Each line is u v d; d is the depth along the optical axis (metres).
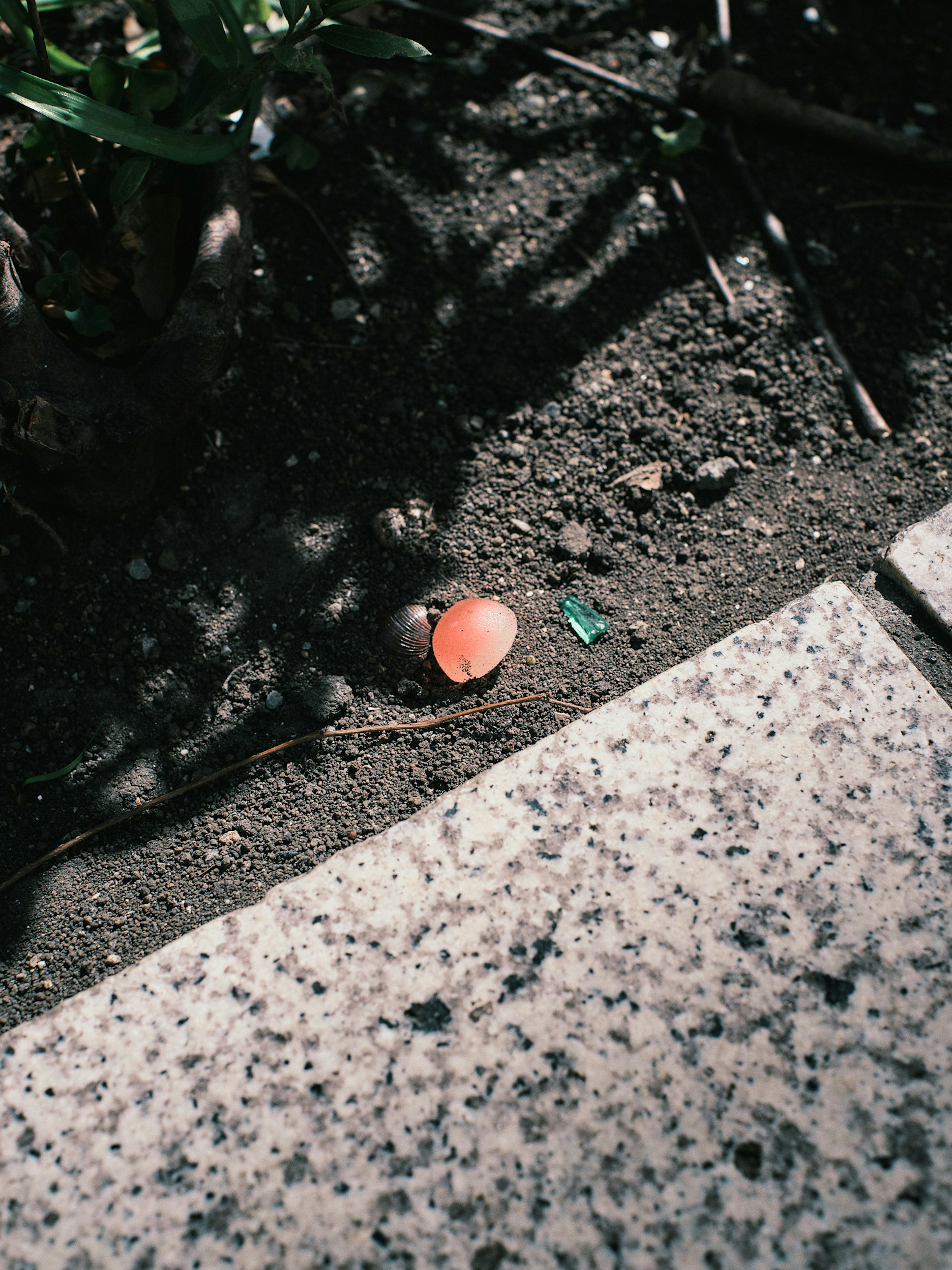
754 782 0.37
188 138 0.40
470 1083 0.34
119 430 0.40
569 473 0.44
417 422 0.45
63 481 0.41
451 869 0.36
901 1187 0.33
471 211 0.48
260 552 0.43
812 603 0.39
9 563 0.42
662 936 0.35
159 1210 0.33
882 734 0.37
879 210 0.49
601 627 0.42
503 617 0.42
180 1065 0.35
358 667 0.42
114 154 0.44
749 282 0.47
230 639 0.42
